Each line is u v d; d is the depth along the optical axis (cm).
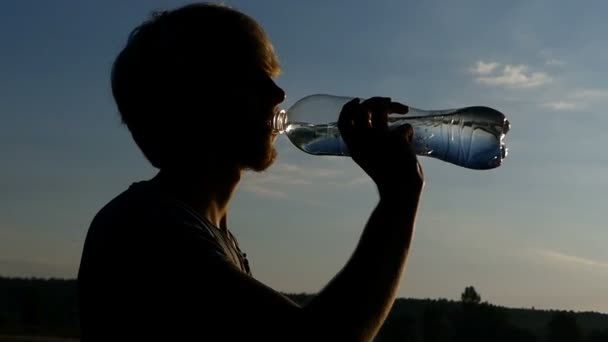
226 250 159
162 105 166
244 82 167
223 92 166
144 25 171
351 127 165
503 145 217
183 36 167
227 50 167
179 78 166
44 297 4288
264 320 149
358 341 149
